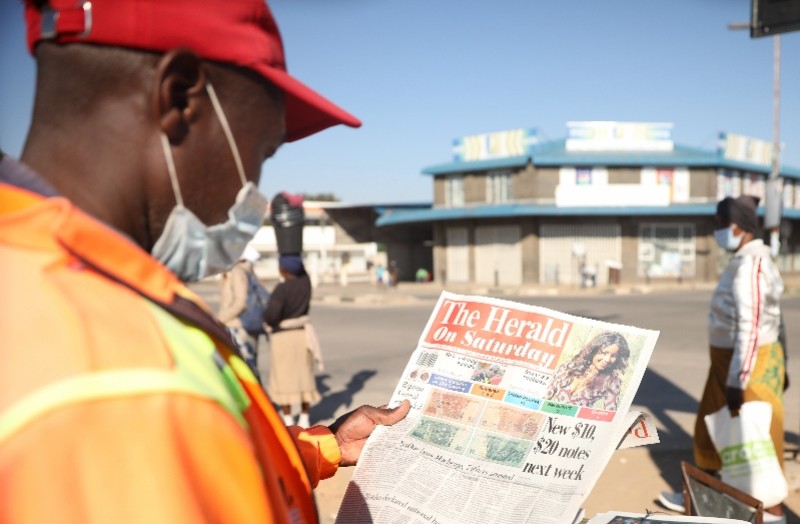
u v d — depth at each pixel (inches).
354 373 336.2
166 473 19.3
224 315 219.8
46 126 28.0
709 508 99.7
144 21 27.0
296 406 263.6
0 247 22.7
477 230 1222.3
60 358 19.7
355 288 1214.9
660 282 1175.0
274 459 30.2
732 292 140.4
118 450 19.0
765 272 136.3
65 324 20.6
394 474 55.1
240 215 32.4
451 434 56.2
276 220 211.5
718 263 1201.4
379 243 1581.0
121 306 23.0
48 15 26.6
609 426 52.0
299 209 213.0
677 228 1182.3
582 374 55.9
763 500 129.5
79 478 18.3
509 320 62.3
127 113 28.0
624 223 1163.9
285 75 32.7
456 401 58.7
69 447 18.5
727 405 135.6
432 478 53.4
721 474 134.3
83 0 26.4
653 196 1143.6
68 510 17.9
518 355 59.7
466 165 1198.9
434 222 1285.7
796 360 353.7
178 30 27.8
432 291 1102.4
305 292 217.2
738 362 134.6
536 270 1165.7
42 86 28.0
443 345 63.9
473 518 49.2
